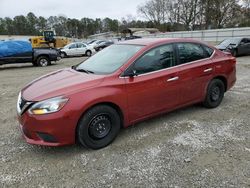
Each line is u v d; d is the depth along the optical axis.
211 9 64.31
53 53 16.78
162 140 4.08
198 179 3.11
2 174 3.28
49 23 114.75
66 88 3.58
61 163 3.51
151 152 3.73
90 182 3.10
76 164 3.47
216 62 5.21
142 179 3.13
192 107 5.55
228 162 3.45
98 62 4.48
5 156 3.71
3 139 4.25
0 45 14.92
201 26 68.38
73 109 3.47
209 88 5.21
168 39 4.64
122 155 3.67
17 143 4.11
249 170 3.26
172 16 79.94
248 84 7.86
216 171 3.25
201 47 5.09
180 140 4.07
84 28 120.50
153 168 3.35
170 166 3.38
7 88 8.64
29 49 15.79
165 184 3.03
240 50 17.38
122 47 4.65
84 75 4.02
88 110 3.63
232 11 61.59
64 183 3.09
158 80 4.26
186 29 73.00
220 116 5.04
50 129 3.41
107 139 3.90
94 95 3.62
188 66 4.71
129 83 3.95
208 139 4.09
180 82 4.57
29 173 3.30
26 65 17.23
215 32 40.56
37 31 111.06
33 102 3.46
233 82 5.77
